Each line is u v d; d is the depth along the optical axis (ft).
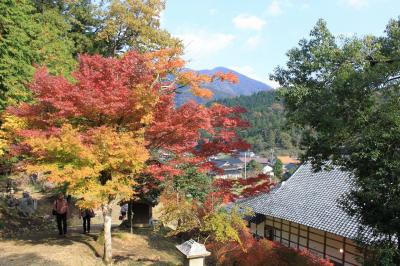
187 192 55.21
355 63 35.22
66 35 88.99
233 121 40.52
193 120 37.68
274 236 85.35
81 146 30.86
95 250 42.70
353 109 33.50
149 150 40.83
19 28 58.75
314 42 38.04
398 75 32.83
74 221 71.05
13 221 55.11
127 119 37.01
